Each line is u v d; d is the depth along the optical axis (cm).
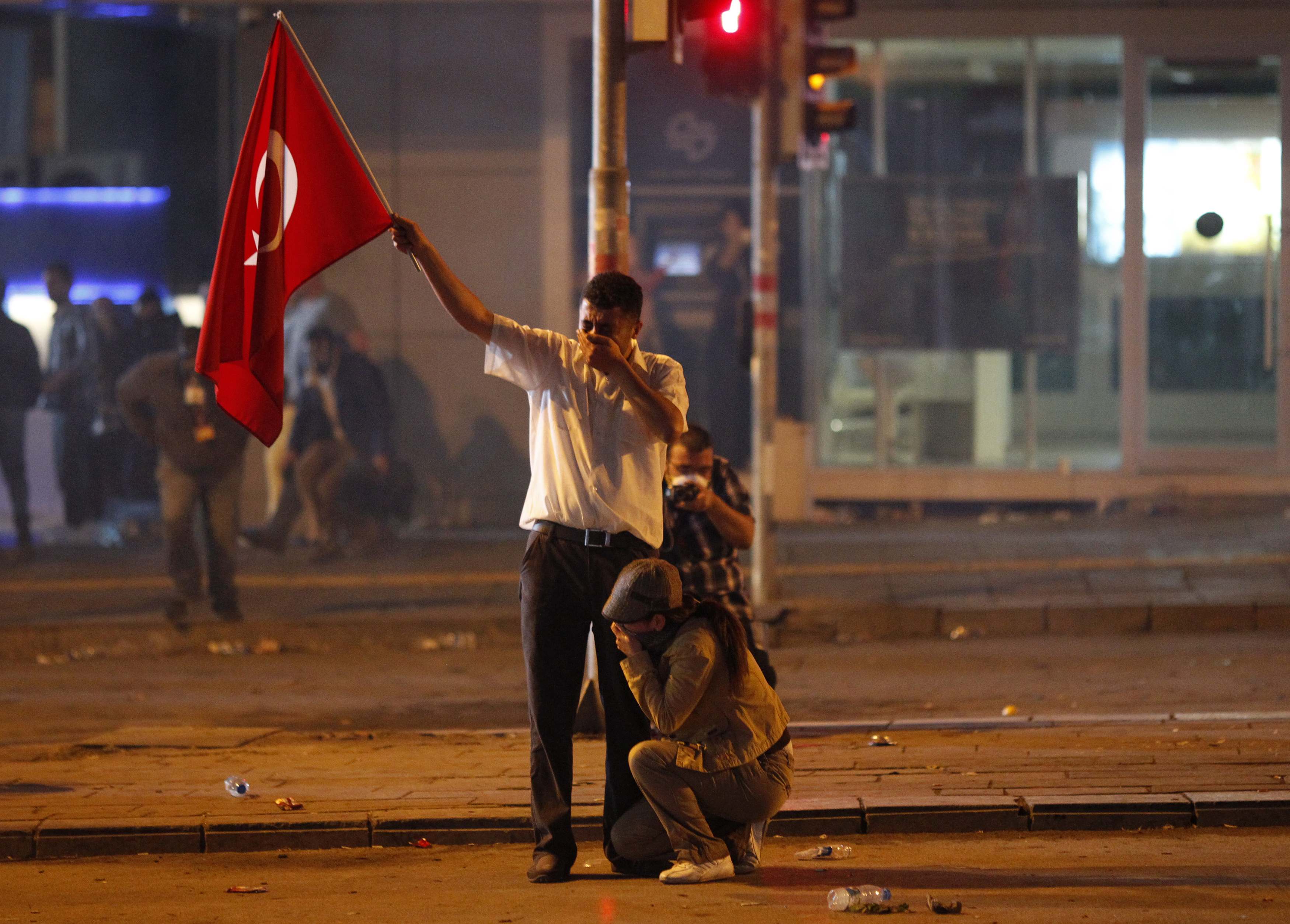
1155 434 6488
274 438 2255
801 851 2311
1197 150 6438
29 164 7169
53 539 6406
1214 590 4759
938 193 6500
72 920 2033
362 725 3531
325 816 2447
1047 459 6519
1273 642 4253
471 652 4550
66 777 2778
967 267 6512
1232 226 6438
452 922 1988
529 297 6638
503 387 6612
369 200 2209
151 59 7075
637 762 2153
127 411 4625
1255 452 6456
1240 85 6412
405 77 6638
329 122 2244
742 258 6694
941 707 3497
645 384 2097
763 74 4447
